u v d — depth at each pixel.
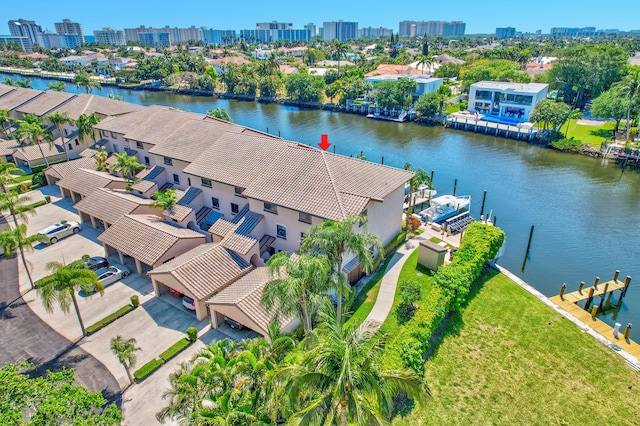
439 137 107.50
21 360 29.14
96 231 49.97
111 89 196.00
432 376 28.22
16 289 38.75
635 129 94.38
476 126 110.56
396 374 18.19
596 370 28.98
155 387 27.66
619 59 120.81
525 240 53.75
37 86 195.00
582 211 62.66
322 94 155.88
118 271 40.03
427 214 55.78
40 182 64.75
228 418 18.03
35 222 52.16
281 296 24.27
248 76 166.25
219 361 21.70
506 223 58.84
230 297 32.31
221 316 33.44
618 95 94.62
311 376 16.64
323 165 40.69
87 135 75.12
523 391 27.19
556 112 94.50
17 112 92.12
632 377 28.42
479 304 35.97
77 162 64.25
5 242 35.56
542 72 162.62
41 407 17.59
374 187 39.69
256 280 34.25
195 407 20.23
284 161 43.16
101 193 51.03
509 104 117.12
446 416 25.23
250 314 30.44
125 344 27.17
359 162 43.62
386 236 44.25
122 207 47.44
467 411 25.64
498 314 34.75
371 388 16.70
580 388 27.48
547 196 68.56
